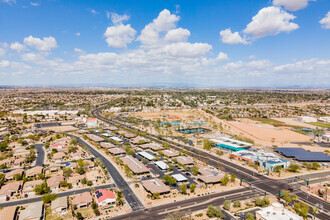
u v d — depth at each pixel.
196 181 161.62
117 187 149.38
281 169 188.38
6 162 188.75
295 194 144.00
